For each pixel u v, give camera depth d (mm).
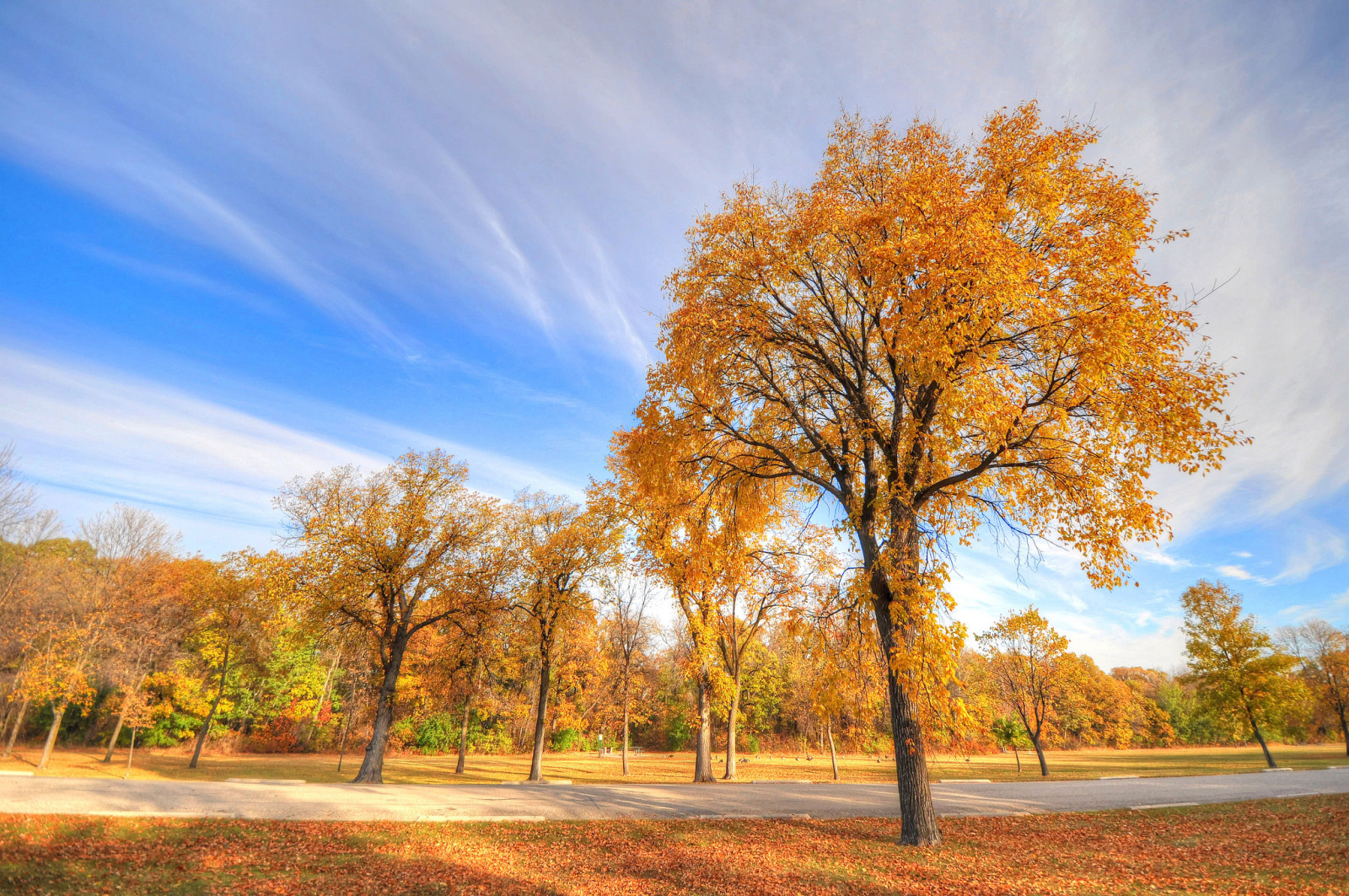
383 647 26672
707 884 9914
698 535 15273
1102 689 69375
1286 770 31891
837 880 10000
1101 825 15047
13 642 30922
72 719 41719
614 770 36406
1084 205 11578
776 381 14969
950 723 10688
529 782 26312
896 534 12328
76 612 31625
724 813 16203
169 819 12273
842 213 12500
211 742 46125
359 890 9250
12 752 34000
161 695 36625
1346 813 15141
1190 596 38375
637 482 15883
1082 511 11586
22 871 8641
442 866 10750
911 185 11719
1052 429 12062
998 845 12570
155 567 35625
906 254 10656
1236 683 35906
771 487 16266
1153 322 10008
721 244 14133
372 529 25984
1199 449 9977
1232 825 14688
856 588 11602
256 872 9719
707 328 13031
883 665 13109
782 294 14414
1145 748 71812
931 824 12422
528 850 12258
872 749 48219
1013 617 36906
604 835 13516
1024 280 10117
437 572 26938
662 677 56531
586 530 29922
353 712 48969
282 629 36000
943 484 12359
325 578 24688
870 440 13328
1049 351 11219
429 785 23578
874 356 14609
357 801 16453
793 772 35312
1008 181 12281
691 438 14203
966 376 10477
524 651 35000
